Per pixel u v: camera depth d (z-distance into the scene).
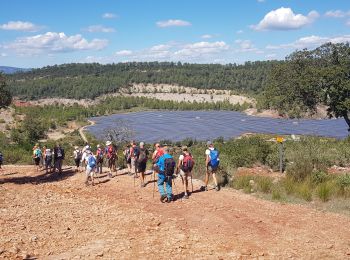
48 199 13.57
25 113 160.62
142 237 9.00
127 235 9.19
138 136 149.00
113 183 16.42
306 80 34.88
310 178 13.98
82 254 7.88
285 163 17.89
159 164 12.48
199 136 144.00
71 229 9.74
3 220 10.52
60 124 193.62
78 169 21.81
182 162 12.82
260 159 18.83
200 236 9.05
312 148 19.78
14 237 8.97
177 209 11.50
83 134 152.62
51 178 19.48
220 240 8.79
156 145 14.37
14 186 17.19
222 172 15.90
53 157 22.14
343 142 26.02
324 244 8.52
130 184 15.95
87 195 14.23
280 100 37.88
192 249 8.22
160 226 9.91
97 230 9.63
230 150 21.70
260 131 145.38
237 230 9.46
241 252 8.03
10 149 37.59
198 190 13.95
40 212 11.54
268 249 8.24
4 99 22.39
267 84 40.78
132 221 10.38
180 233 9.26
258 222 10.05
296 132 133.12
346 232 9.29
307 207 11.52
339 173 15.35
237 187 14.27
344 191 12.56
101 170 19.62
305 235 9.10
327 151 20.02
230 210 11.18
